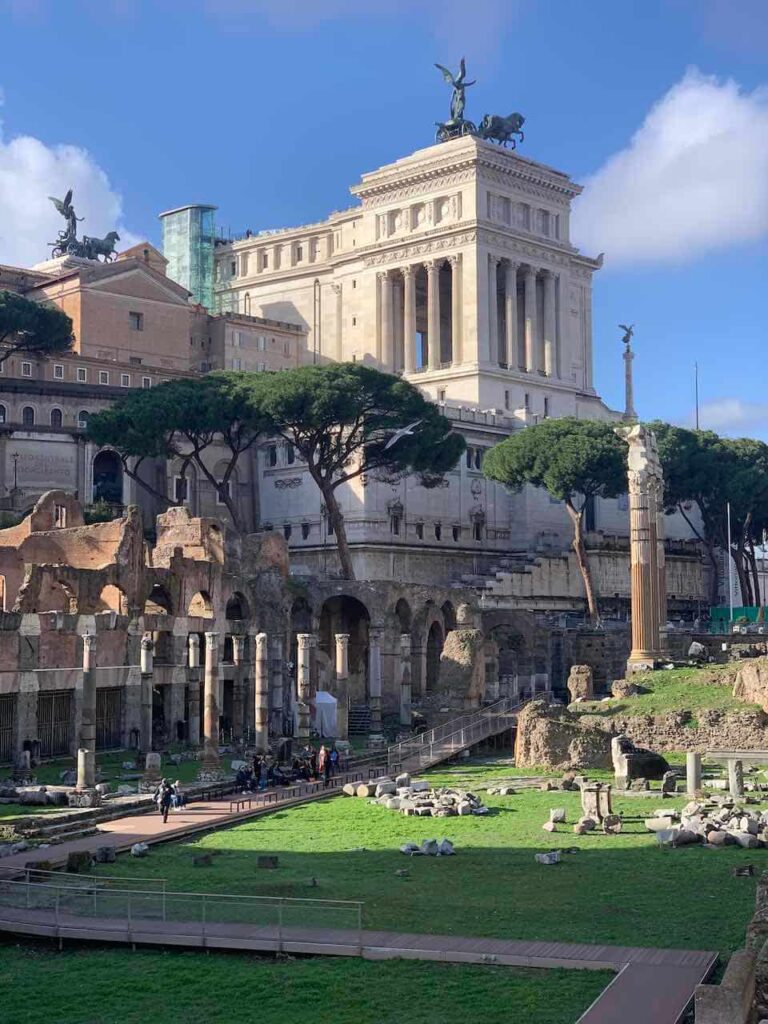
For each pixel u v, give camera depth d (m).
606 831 64.81
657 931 44.06
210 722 87.56
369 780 86.38
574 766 90.56
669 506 182.50
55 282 195.88
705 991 30.55
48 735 94.81
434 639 143.75
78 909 45.53
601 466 161.88
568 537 195.88
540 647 143.50
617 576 186.00
